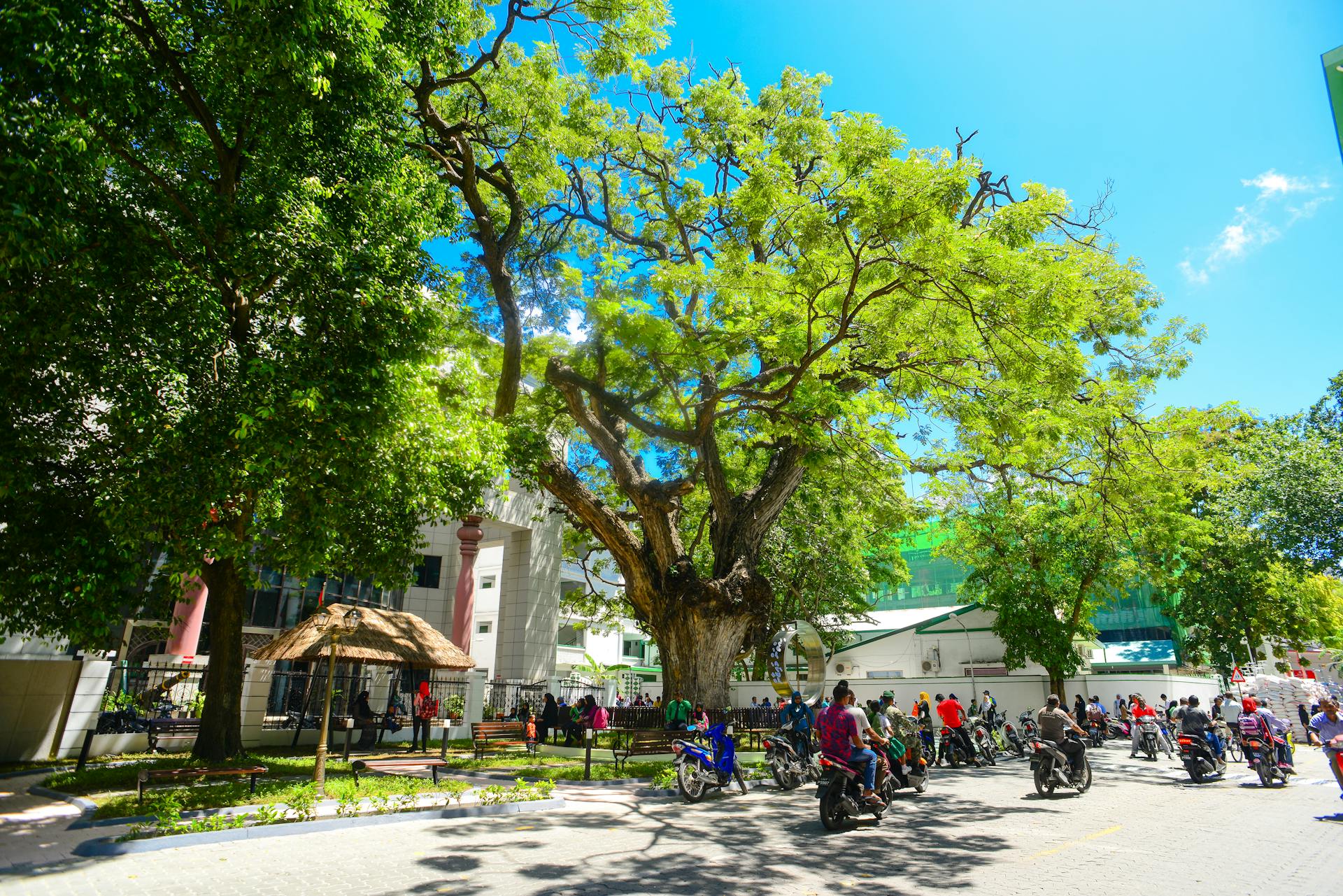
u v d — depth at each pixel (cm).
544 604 2905
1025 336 1229
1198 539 2347
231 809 848
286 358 848
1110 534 2052
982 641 3184
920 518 2320
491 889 588
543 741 2112
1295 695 2648
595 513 1742
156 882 598
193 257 893
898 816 969
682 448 2306
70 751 1377
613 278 1756
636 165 2091
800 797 1156
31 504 927
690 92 1895
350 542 1148
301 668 2397
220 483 791
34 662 1358
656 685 3756
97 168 771
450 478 1138
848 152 1125
